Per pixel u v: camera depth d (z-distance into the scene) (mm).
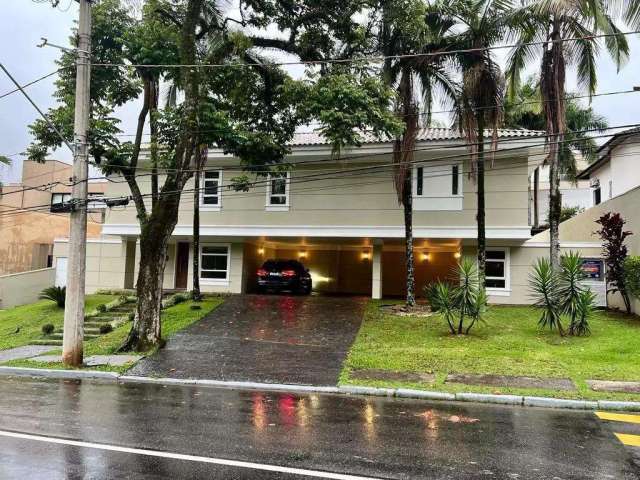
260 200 21094
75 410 8133
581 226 21625
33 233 33156
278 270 21484
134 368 11828
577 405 8586
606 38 15539
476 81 15477
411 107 16484
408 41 15805
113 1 14188
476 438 6660
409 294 17719
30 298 25312
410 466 5516
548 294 13898
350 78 12930
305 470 5355
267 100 15984
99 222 33250
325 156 19859
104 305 19094
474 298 14188
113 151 13344
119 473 5223
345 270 27078
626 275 15773
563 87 15820
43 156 14789
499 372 10648
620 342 12656
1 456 5754
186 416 7758
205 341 14219
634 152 21359
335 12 14320
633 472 5434
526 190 18594
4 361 12977
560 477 5266
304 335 14758
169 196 13695
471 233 18844
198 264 19984
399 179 16859
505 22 15406
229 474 5215
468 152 18156
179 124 14062
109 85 14602
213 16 15328
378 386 9820
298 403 8836
